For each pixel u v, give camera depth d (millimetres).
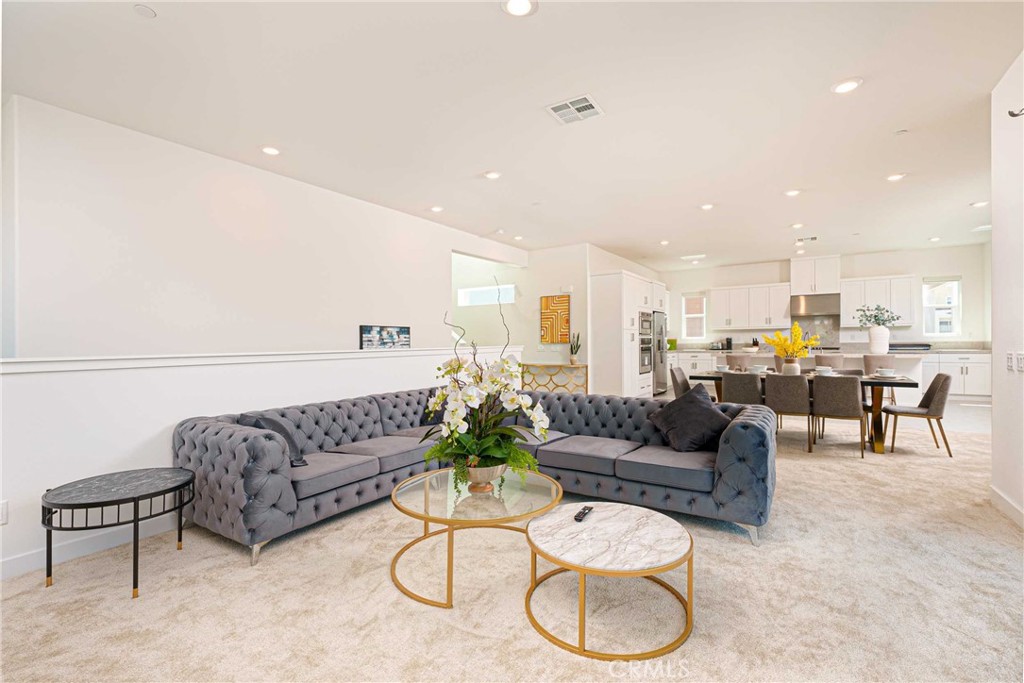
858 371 5668
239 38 2303
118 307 3188
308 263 4422
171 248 3461
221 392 3209
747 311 9297
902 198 5047
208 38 2299
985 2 2076
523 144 3586
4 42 2299
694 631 1788
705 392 3297
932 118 3205
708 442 3072
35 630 1842
